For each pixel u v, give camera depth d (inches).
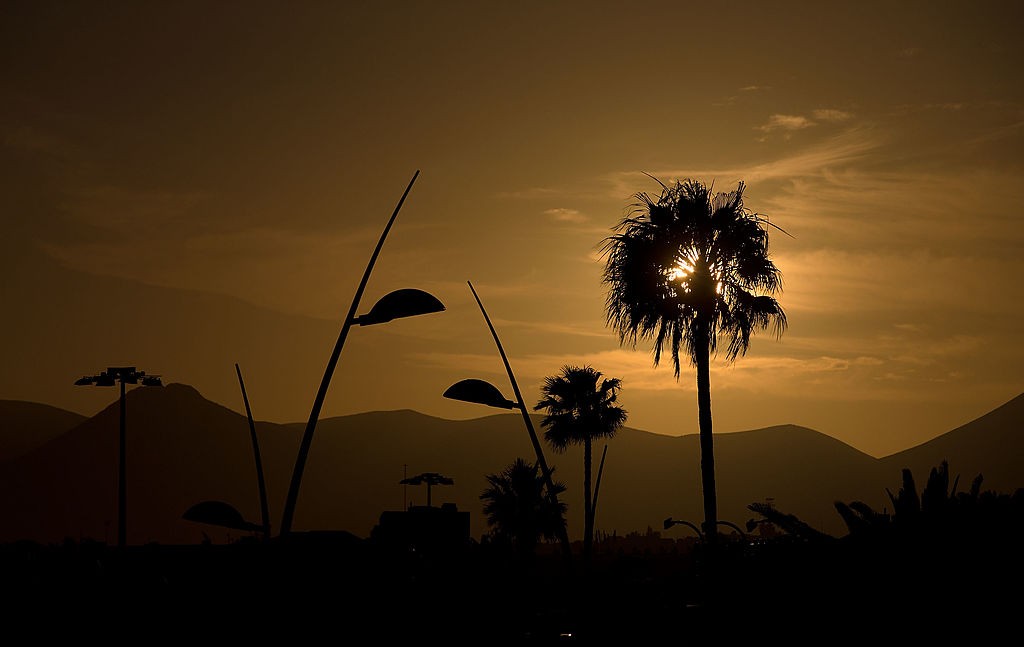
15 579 2230.6
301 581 1736.0
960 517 1240.8
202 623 1927.9
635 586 2253.9
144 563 2655.0
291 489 1177.4
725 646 1386.6
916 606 1230.3
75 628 2005.4
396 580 2149.4
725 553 1439.5
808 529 1311.5
